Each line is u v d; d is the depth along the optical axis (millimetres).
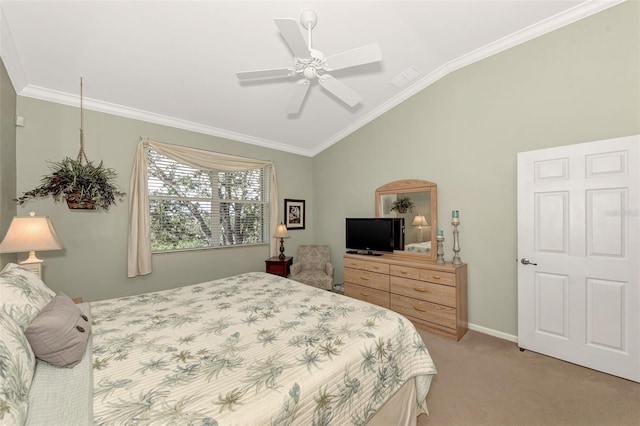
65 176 2281
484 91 2848
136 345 1316
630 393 1855
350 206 4402
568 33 2324
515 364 2248
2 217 2076
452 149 3119
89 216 2863
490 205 2818
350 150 4379
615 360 2045
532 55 2521
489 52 2771
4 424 690
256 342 1349
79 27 2027
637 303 1959
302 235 4934
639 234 1946
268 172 4496
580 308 2195
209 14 2053
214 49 2402
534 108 2518
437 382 2014
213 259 3801
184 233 3586
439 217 3246
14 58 2154
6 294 1150
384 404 1378
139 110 3158
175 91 2920
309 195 5062
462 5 2213
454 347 2557
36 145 2584
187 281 3555
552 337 2338
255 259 4273
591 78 2219
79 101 2799
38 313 1227
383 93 3533
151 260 3236
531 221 2438
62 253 2721
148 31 2141
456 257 2934
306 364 1152
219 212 3936
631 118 2053
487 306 2848
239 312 1755
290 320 1621
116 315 1709
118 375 1062
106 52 2295
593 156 2119
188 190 3635
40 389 942
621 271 2016
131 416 834
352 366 1220
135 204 3082
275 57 2541
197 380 1032
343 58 1832
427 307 2934
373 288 3492
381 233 3654
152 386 991
